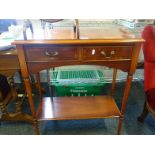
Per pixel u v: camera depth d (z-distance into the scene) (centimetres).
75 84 154
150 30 110
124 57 91
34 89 172
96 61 91
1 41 107
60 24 149
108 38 88
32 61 88
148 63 113
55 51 86
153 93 109
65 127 135
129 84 102
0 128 133
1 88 129
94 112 121
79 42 81
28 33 110
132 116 144
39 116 116
